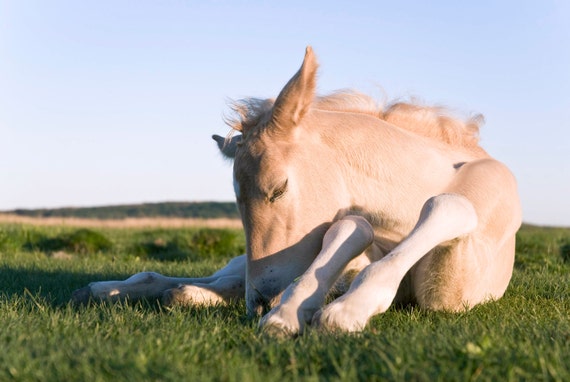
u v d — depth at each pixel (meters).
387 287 3.96
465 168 5.34
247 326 4.16
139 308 5.45
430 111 5.79
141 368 2.85
